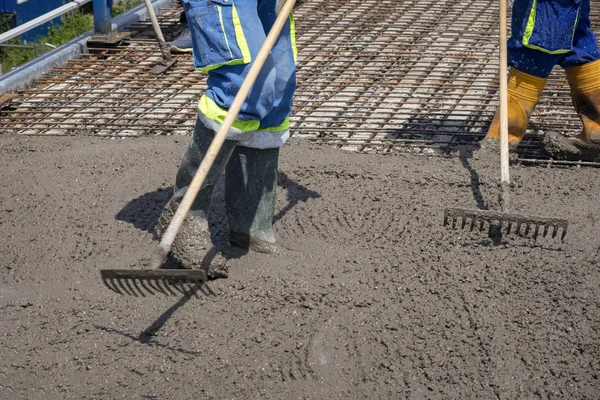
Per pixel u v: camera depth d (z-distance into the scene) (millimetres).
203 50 4586
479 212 5391
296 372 4391
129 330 4629
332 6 11594
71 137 7395
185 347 4531
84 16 13609
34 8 12766
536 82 6680
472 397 4242
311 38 10211
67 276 5145
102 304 4805
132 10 11172
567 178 6535
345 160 6723
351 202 6078
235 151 5156
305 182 6363
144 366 4422
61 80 9047
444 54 9703
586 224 5781
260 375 4387
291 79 4867
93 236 5582
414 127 7801
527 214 5879
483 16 11227
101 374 4383
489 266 5145
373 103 8336
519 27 6496
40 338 4578
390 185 6340
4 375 4367
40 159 6691
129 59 9648
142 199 6059
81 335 4602
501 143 5922
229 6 4480
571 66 6672
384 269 5152
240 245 5383
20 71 8984
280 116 4969
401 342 4547
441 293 4891
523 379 4324
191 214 4906
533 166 6852
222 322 4703
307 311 4785
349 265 5195
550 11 6254
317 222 5797
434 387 4301
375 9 11492
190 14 4598
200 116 4691
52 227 5691
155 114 8062
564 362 4406
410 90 8703
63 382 4336
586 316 4695
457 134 7523
